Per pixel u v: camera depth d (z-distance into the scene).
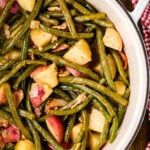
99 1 0.55
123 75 0.56
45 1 0.56
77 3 0.56
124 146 0.54
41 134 0.56
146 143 0.62
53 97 0.56
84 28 0.56
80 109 0.55
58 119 0.56
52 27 0.55
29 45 0.56
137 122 0.54
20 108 0.56
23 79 0.55
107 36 0.55
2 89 0.55
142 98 0.54
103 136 0.55
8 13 0.56
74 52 0.55
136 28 0.53
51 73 0.55
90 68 0.56
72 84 0.56
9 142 0.56
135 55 0.54
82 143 0.55
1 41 0.56
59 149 0.55
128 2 0.62
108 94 0.55
